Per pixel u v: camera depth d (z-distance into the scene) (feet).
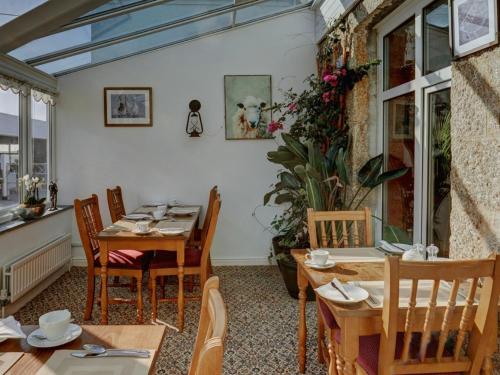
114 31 12.45
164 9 11.91
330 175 11.71
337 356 6.51
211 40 15.46
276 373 8.04
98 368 3.81
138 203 15.57
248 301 11.98
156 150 15.52
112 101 15.34
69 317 4.50
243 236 15.83
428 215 9.26
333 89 12.18
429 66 9.12
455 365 5.06
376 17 10.81
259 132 15.57
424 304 5.16
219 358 2.83
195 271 10.61
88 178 15.43
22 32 9.73
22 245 11.73
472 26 6.23
